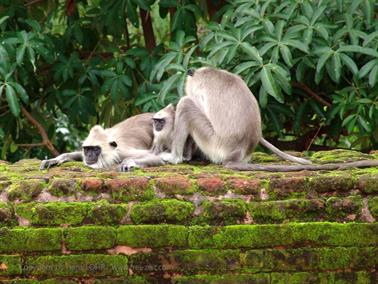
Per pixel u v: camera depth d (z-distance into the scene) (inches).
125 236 336.5
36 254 338.3
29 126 664.4
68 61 592.7
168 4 590.6
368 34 526.0
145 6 586.9
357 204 343.0
